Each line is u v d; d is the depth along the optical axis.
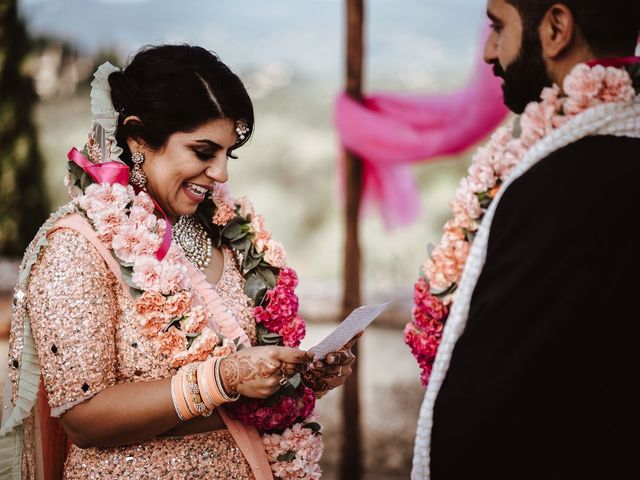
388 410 5.08
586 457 1.42
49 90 11.86
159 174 1.87
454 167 16.34
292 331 2.00
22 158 6.70
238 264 2.09
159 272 1.80
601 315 1.41
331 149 18.45
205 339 1.80
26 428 1.93
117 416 1.72
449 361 1.54
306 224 17.80
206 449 1.86
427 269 1.81
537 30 1.54
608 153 1.44
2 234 6.67
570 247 1.39
